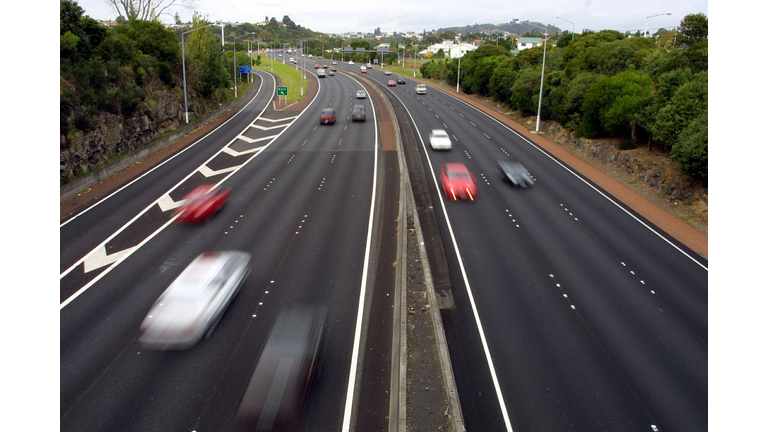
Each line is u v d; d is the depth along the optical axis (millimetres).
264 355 12719
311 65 141250
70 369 13188
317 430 11250
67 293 17422
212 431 11156
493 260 20125
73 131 30922
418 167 34938
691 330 15273
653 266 19703
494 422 11648
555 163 36438
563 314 16172
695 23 58125
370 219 24969
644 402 12242
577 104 42312
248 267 18797
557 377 13180
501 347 14461
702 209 25469
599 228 23750
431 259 20188
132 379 12859
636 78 37125
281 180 32062
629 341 14727
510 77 61344
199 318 14555
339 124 53156
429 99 73875
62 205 27141
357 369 13508
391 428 11344
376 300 17156
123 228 23750
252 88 83875
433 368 13406
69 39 35562
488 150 40562
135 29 50781
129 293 17422
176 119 48312
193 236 22656
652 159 31547
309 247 21453
